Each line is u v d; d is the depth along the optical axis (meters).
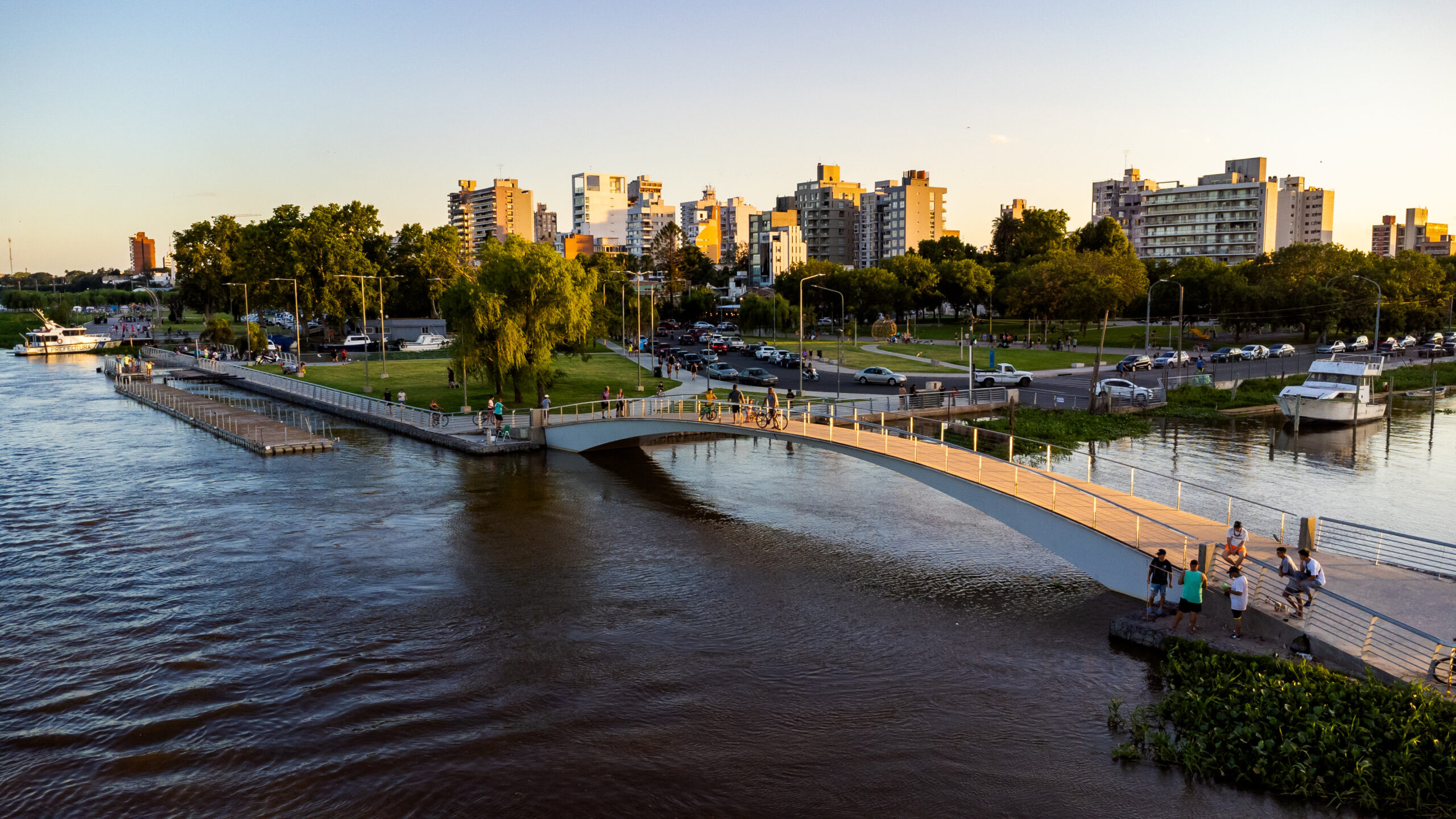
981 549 31.69
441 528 34.44
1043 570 29.17
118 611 26.22
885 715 19.72
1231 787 16.44
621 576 28.98
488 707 20.34
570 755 18.28
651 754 18.31
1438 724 15.98
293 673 22.11
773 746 18.52
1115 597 26.28
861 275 137.25
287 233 118.44
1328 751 16.16
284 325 159.00
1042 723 19.12
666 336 141.12
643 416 45.09
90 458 48.88
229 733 19.31
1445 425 59.03
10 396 79.06
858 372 83.56
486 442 49.78
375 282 121.25
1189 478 42.59
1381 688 17.27
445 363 96.38
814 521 35.66
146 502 38.81
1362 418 59.53
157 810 16.64
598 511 37.00
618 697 20.73
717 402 43.53
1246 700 18.17
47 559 30.98
